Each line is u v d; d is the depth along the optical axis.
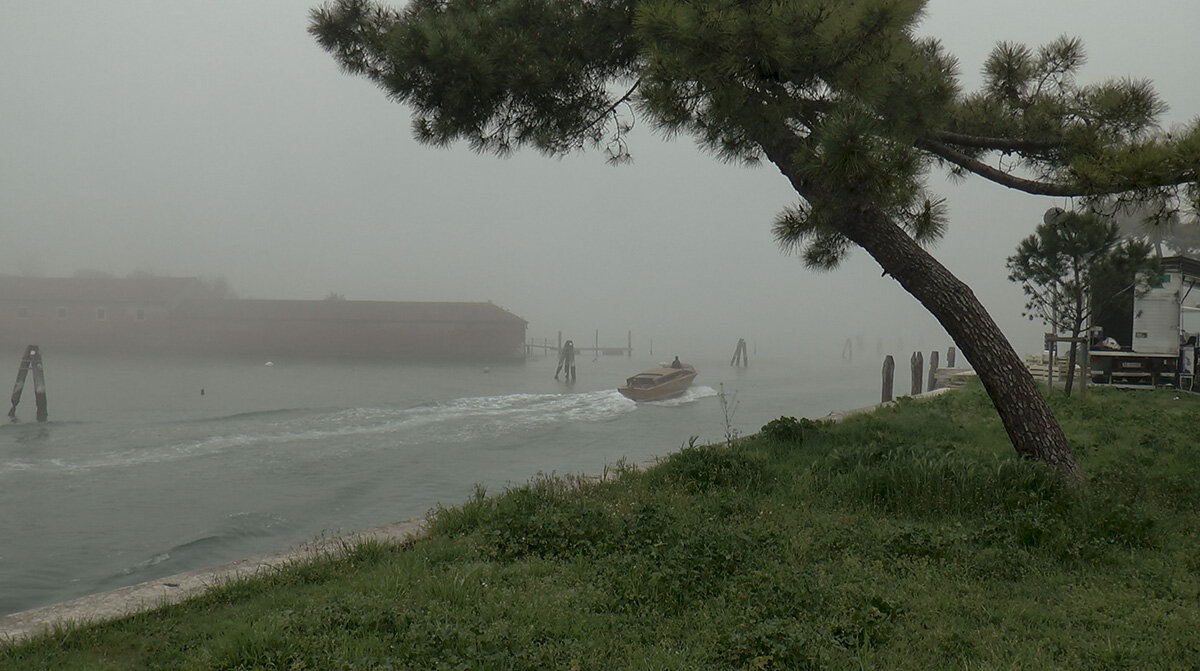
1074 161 8.70
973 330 9.02
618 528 6.93
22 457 21.02
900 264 9.31
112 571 11.54
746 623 4.68
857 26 7.50
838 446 11.53
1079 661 4.30
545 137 10.81
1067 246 18.38
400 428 27.39
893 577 5.81
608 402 38.28
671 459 10.23
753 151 10.83
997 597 5.39
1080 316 18.84
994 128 10.71
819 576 5.71
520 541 6.79
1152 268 18.88
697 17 7.55
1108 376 22.17
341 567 6.55
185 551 12.52
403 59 9.44
